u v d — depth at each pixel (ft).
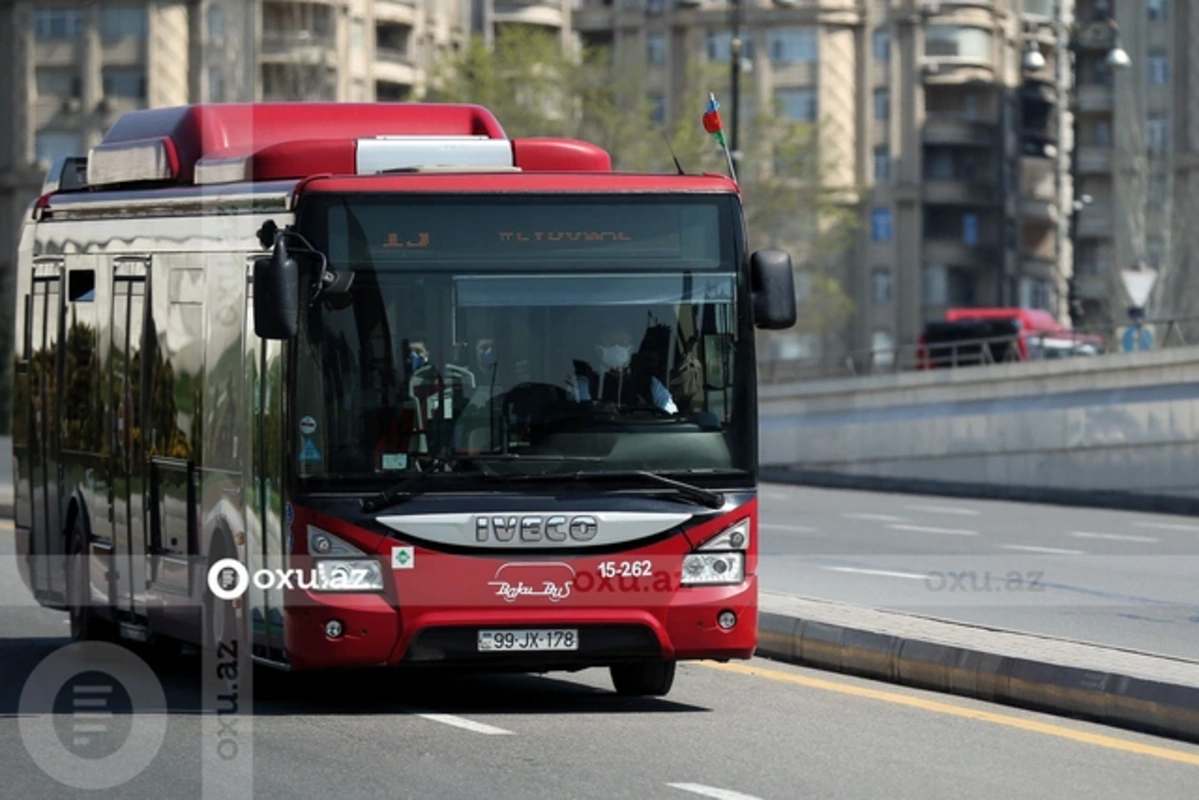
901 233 615.16
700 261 71.77
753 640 71.41
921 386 258.37
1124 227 535.60
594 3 624.18
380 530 69.46
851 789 58.18
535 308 70.79
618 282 71.26
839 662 84.43
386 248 70.54
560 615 69.92
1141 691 68.90
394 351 70.13
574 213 71.31
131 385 86.94
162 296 83.76
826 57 602.85
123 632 88.53
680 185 71.97
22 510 103.24
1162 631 96.99
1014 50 638.53
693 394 71.31
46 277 98.84
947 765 62.23
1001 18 624.59
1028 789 58.23
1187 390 221.87
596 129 466.29
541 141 78.54
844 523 180.45
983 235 624.18
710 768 61.62
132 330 87.04
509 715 73.05
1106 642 91.97
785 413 281.13
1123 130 582.76
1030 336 250.57
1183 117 578.25
